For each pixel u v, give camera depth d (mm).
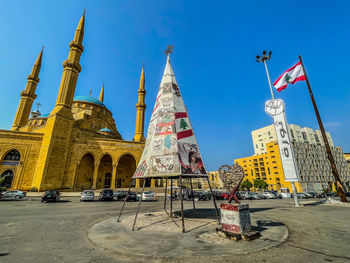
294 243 7152
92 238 7832
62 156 40781
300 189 75750
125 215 14062
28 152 39688
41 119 60906
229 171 8820
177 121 12141
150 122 13852
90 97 66750
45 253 6199
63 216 13742
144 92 64312
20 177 37688
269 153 90312
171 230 9117
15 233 8844
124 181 53219
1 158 37562
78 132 47125
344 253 6082
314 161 87188
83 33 53656
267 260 5500
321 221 11680
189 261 5457
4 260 5562
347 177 98188
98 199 31078
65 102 44188
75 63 47969
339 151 105500
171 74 14711
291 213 15266
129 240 7520
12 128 52062
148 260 5570
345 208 18203
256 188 94625
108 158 52156
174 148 10969
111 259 5672
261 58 24656
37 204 21859
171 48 15961
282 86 24969
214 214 13992
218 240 7395
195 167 10812
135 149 50219
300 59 25422
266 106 23312
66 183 41000
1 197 27500
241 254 5934
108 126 65375
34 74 58750
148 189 46906
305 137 99938
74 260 5602
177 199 34156
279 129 22031
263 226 9992
